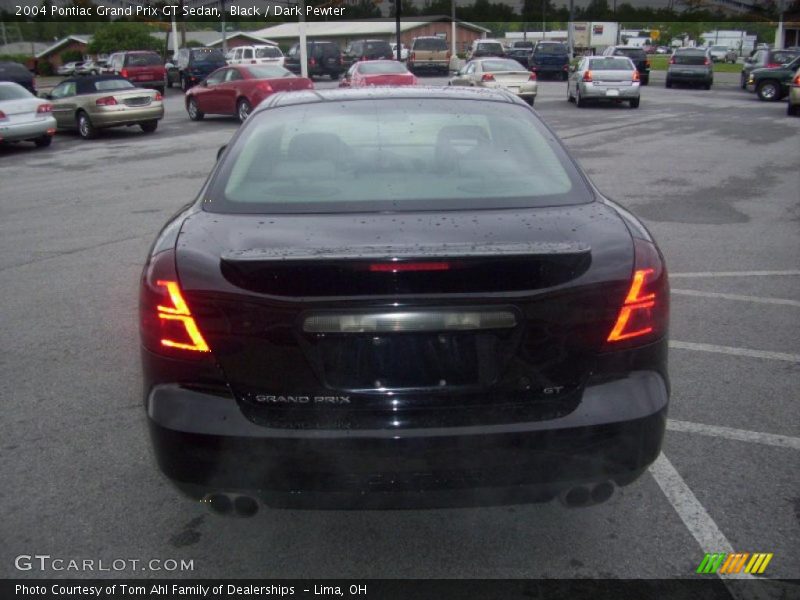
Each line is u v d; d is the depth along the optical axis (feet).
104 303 20.93
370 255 8.50
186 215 10.72
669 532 10.74
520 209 10.38
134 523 11.07
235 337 8.82
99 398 15.12
